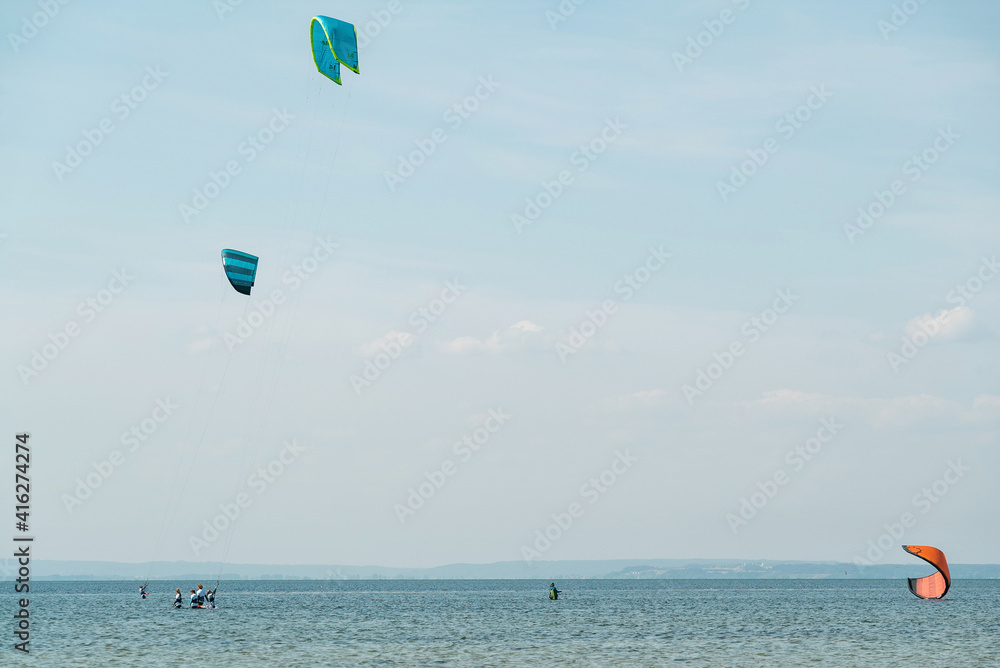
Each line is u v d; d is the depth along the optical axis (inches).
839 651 1820.9
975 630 2329.0
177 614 3034.0
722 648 1878.7
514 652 1792.6
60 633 2198.6
